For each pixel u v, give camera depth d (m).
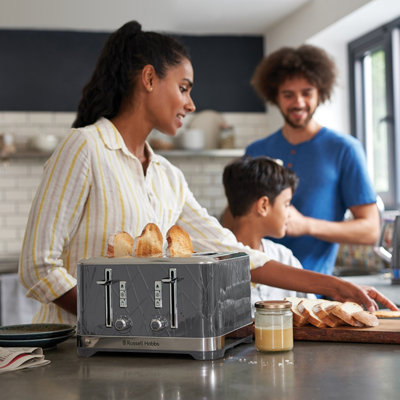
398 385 1.02
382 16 4.41
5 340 1.31
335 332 1.38
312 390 1.00
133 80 1.63
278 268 1.63
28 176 5.67
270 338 1.27
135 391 1.02
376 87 4.85
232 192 2.39
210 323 1.21
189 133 5.65
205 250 1.74
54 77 5.70
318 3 4.83
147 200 1.68
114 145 1.61
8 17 5.32
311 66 3.01
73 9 5.12
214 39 5.98
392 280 2.85
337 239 2.89
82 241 1.57
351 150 3.03
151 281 1.24
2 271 5.22
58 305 1.50
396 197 4.52
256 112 6.03
